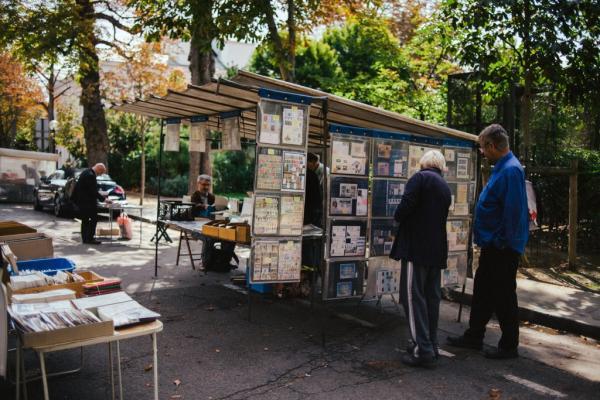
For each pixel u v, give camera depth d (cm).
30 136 3678
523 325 616
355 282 556
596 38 870
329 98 530
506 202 471
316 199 735
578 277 809
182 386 410
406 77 1473
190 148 821
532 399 406
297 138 521
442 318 631
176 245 1139
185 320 587
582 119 1226
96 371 432
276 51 1162
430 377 443
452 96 1162
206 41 1115
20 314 312
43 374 283
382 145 566
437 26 1067
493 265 488
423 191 464
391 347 516
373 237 567
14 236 498
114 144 2808
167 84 2102
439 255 465
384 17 1641
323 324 518
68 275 403
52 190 1664
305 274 696
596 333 567
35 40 1633
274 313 624
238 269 884
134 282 766
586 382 444
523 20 839
